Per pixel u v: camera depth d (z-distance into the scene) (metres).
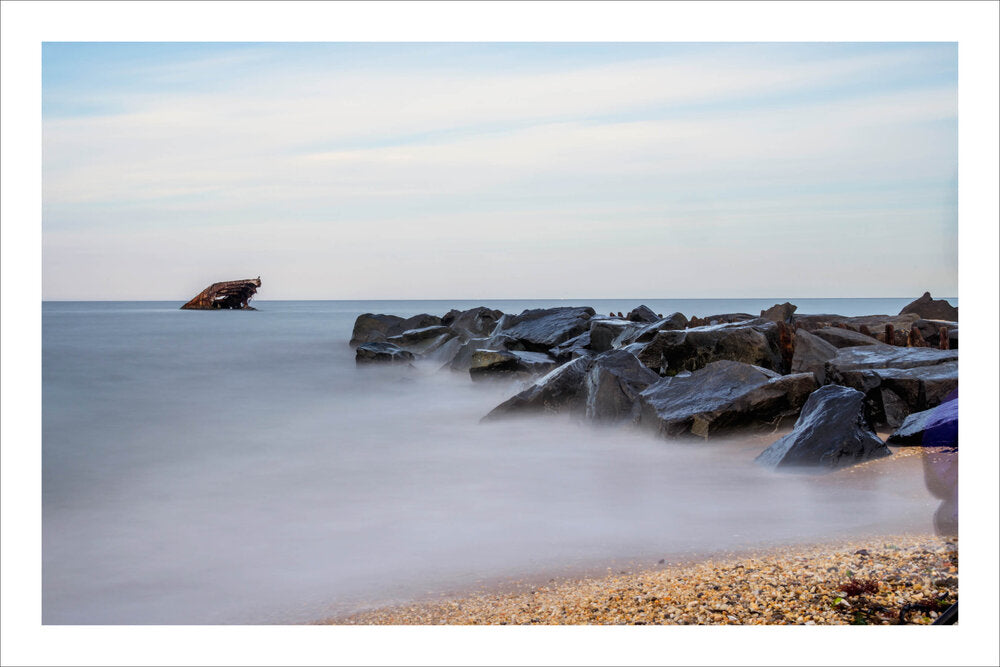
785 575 5.88
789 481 8.26
